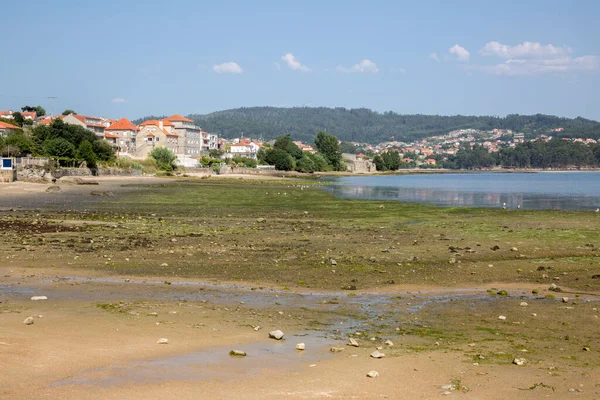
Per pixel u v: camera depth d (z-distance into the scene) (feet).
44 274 72.59
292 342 44.68
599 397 33.32
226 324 49.78
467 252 96.63
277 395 32.78
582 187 419.13
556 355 42.04
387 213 179.52
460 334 48.08
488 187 410.31
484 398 33.09
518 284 71.31
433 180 610.65
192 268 78.79
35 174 325.21
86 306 54.95
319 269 79.20
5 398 30.12
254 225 139.23
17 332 43.57
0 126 495.00
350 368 38.22
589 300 62.39
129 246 98.84
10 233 112.88
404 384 35.22
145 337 44.32
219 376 35.81
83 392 31.78
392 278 73.92
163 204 206.90
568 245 105.70
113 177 448.24
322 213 178.70
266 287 67.72
